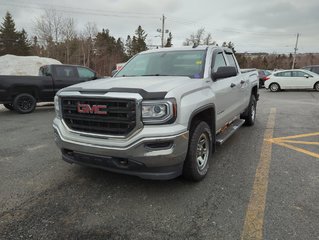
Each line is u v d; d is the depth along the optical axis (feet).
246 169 14.47
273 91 66.59
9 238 8.98
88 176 13.71
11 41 217.77
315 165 14.97
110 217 10.17
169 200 11.32
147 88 10.94
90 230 9.41
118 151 10.55
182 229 9.43
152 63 16.02
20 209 10.75
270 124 25.63
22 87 33.94
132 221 9.91
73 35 176.65
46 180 13.37
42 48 171.53
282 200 11.21
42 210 10.67
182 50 16.26
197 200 11.30
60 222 9.87
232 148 18.11
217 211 10.47
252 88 24.18
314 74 63.82
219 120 15.30
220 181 13.03
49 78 36.22
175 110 10.55
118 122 10.62
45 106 41.68
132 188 12.37
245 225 9.57
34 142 20.20
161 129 10.34
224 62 17.69
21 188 12.55
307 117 29.09
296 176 13.53
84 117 11.38
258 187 12.37
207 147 13.42
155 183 12.82
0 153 17.65
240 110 20.49
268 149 17.79
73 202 11.25
